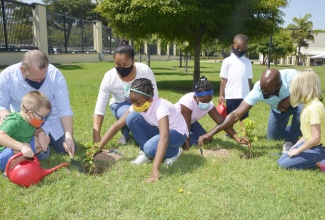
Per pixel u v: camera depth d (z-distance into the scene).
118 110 4.75
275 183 3.37
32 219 2.62
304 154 3.75
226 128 4.33
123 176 3.46
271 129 4.96
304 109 3.71
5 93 3.85
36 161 3.29
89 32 30.73
